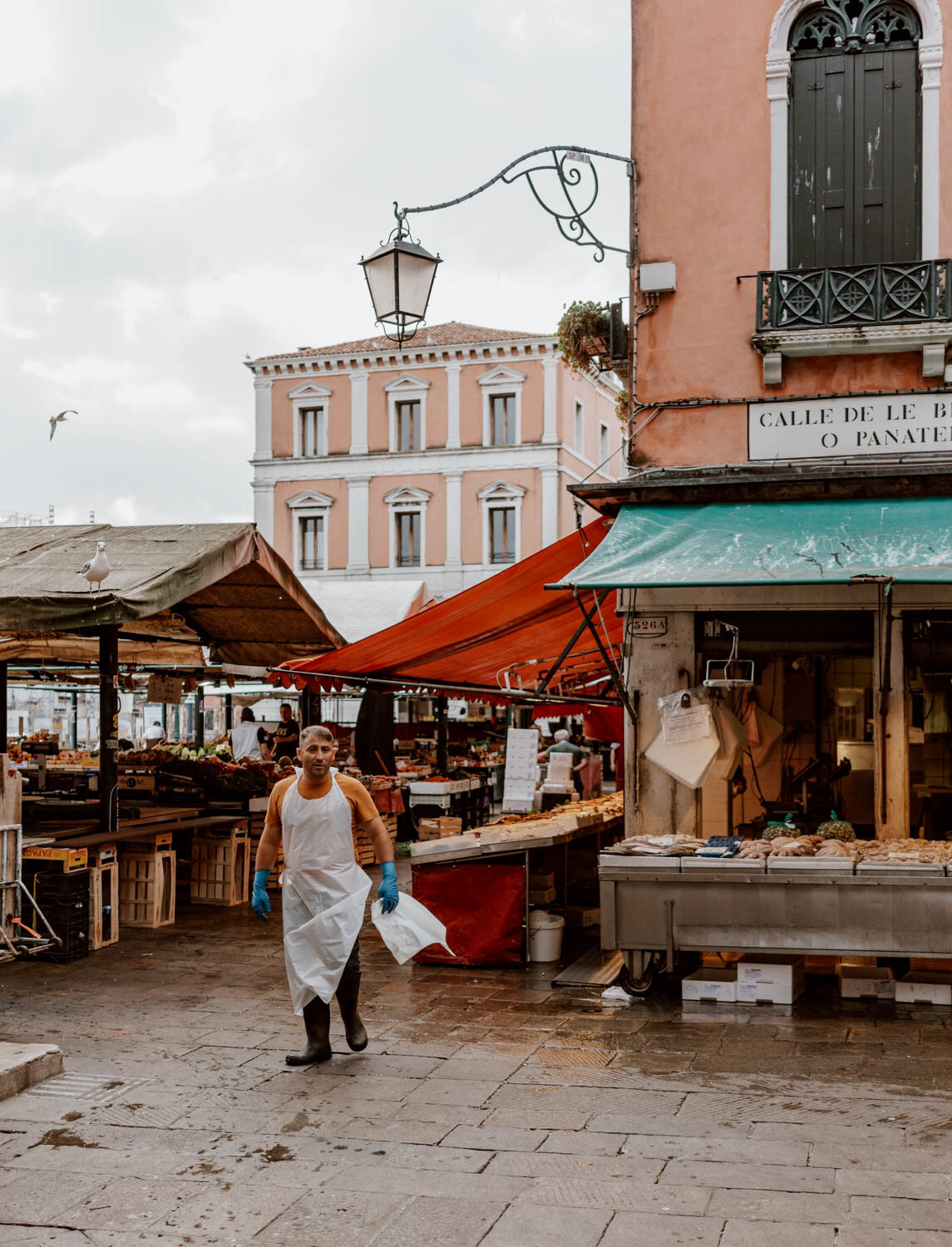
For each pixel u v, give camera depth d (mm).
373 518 47875
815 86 9609
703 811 9227
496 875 9062
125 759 15266
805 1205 4504
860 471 8758
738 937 7531
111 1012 7633
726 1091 5918
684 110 9695
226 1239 4305
